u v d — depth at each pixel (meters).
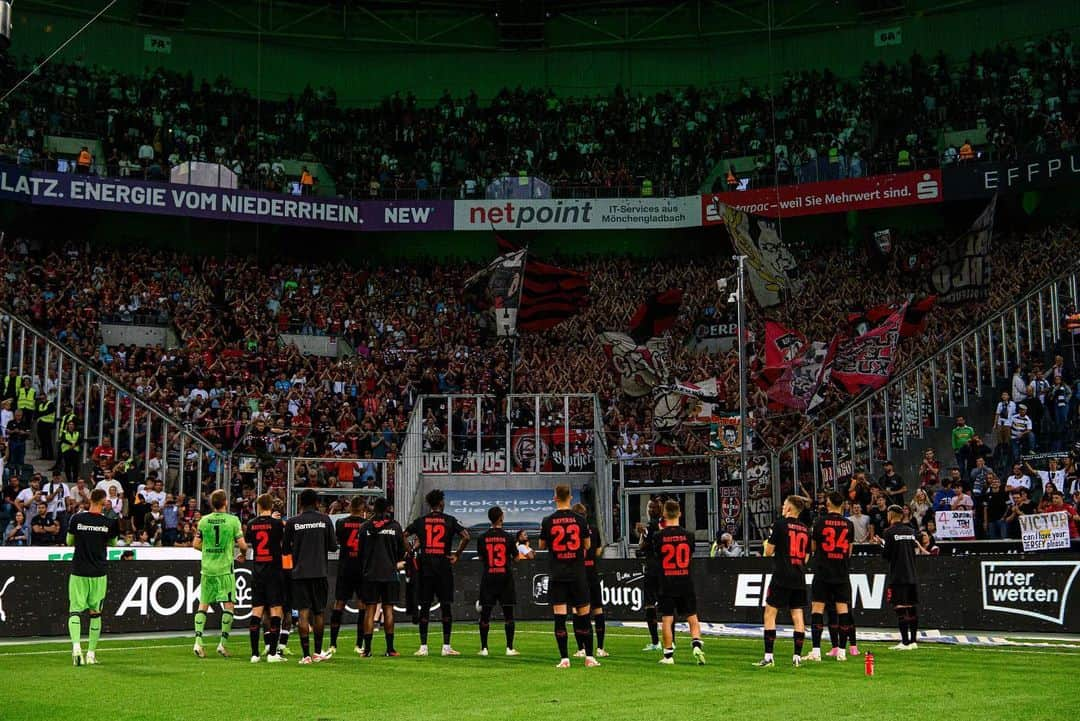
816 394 25.77
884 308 27.55
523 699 10.30
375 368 32.47
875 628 18.27
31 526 21.61
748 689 10.93
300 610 13.69
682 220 38.66
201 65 42.66
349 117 42.47
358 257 41.41
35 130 37.06
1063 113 37.25
